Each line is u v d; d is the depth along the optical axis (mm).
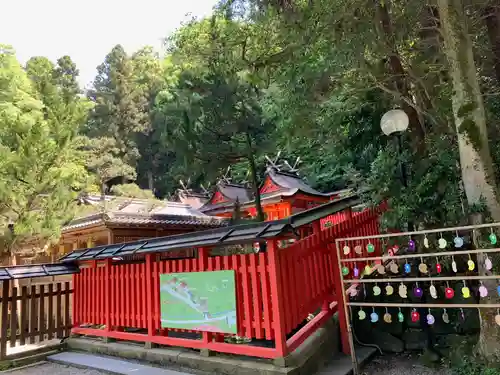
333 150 8508
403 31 6082
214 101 8117
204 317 5059
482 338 4023
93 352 6555
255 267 4656
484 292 3635
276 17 6176
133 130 33062
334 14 5539
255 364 4469
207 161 8773
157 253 5945
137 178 34562
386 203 6973
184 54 8844
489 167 4117
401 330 5145
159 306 5734
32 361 6504
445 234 5125
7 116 9109
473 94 4219
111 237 10688
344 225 6176
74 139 8812
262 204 14297
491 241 3615
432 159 5465
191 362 5082
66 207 8602
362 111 7297
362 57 5980
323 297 5230
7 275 6461
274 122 9125
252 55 7152
